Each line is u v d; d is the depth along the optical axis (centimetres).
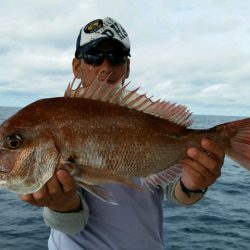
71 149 63
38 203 67
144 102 70
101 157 65
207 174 72
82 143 64
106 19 101
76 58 105
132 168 68
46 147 62
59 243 82
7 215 238
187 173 74
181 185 81
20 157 62
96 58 98
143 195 82
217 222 234
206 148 71
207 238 204
